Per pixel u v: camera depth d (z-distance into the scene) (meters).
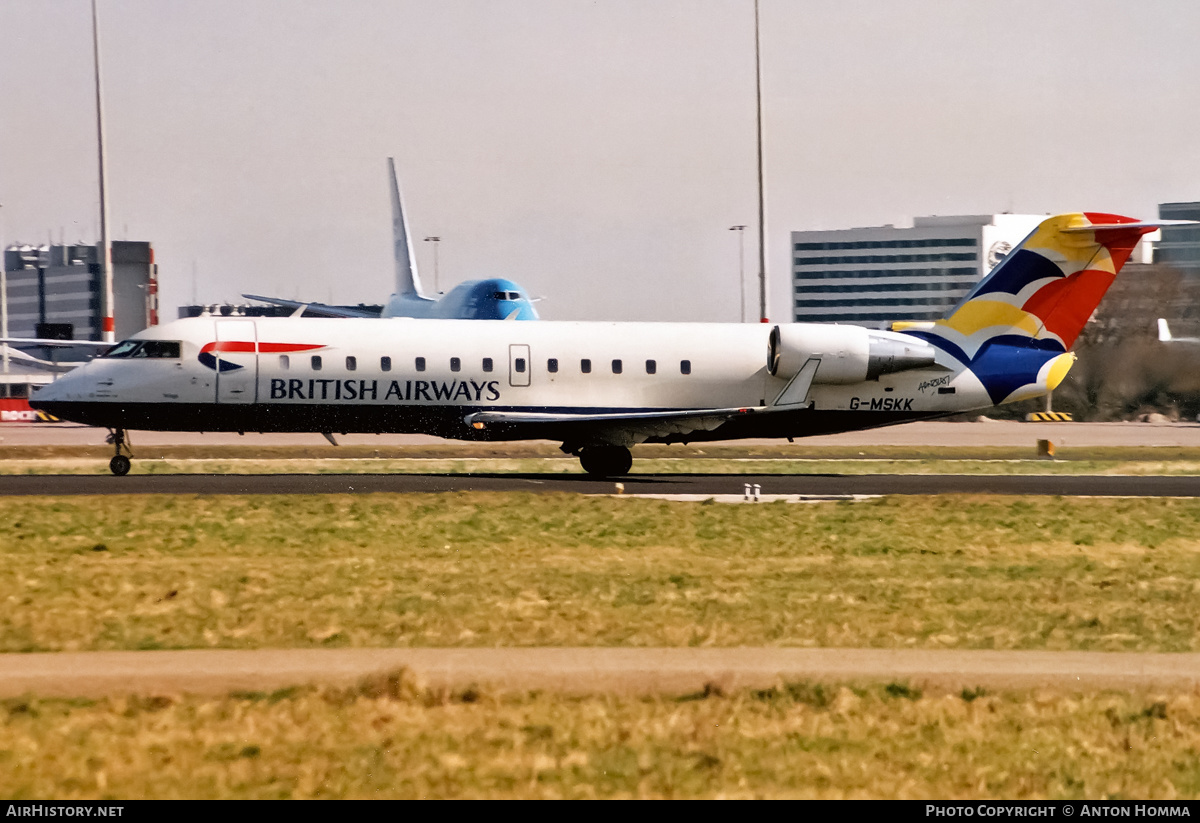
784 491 137.25
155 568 80.50
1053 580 82.88
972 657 57.34
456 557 88.69
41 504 108.19
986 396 161.12
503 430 148.50
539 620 65.81
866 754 46.22
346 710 49.03
